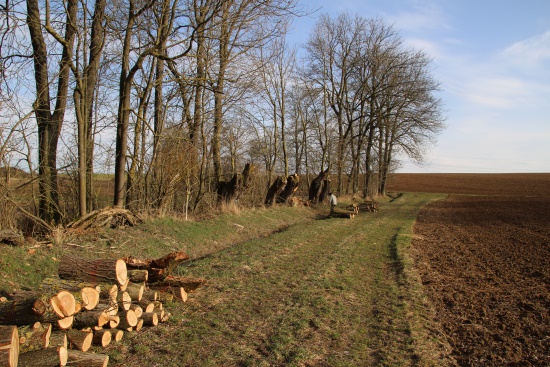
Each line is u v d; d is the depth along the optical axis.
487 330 5.99
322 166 34.12
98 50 11.71
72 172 11.62
